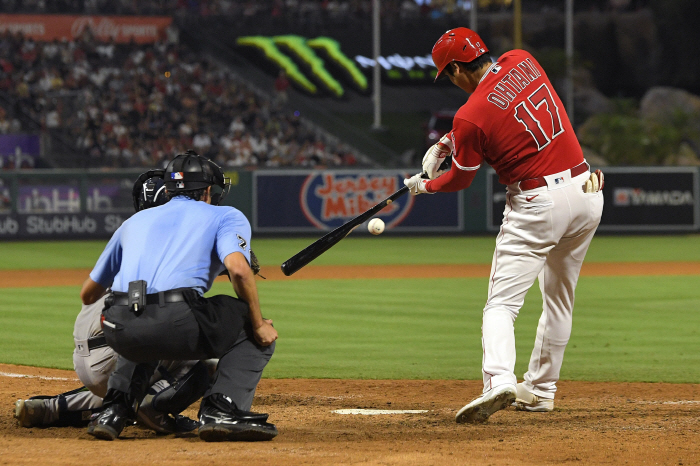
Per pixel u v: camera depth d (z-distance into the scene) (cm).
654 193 9344
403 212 9319
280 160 11144
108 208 9025
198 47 12575
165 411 1653
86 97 10938
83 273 6066
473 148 1794
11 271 6206
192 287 1555
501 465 1412
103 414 1602
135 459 1431
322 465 1391
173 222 1614
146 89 11444
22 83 10838
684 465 1434
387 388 2452
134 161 10025
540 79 1817
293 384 2511
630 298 4600
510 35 14662
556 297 1964
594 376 2648
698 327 3634
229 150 11006
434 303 4425
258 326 1600
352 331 3541
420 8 14162
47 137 10138
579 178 1814
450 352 3083
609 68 15162
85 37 11856
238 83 12450
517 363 2906
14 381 2456
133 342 1534
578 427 1783
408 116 13525
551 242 1814
